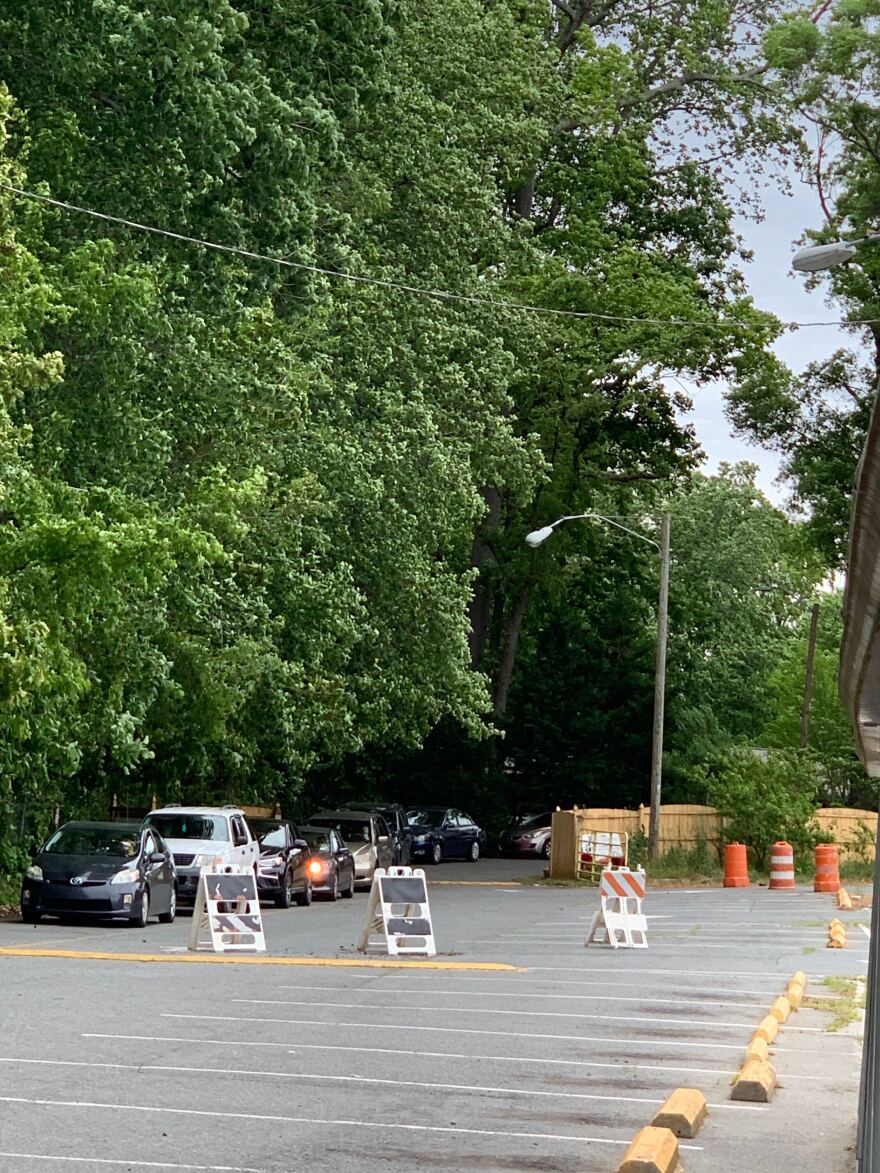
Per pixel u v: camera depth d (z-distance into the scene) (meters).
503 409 57.00
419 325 40.81
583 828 48.91
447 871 54.38
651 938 27.88
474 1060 13.41
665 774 63.25
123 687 32.22
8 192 25.05
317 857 39.00
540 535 43.75
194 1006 16.44
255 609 36.75
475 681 43.91
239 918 23.84
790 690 79.38
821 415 64.75
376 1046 14.00
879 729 7.24
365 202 38.84
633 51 63.38
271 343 31.84
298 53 30.02
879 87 58.62
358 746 43.19
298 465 38.03
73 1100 11.00
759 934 28.98
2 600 25.42
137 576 26.52
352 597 38.38
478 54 47.03
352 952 23.89
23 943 24.00
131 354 27.48
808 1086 12.79
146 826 30.53
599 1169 9.40
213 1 26.77
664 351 56.16
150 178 27.88
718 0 62.09
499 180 54.69
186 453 33.78
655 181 63.38
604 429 63.59
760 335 57.56
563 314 52.31
